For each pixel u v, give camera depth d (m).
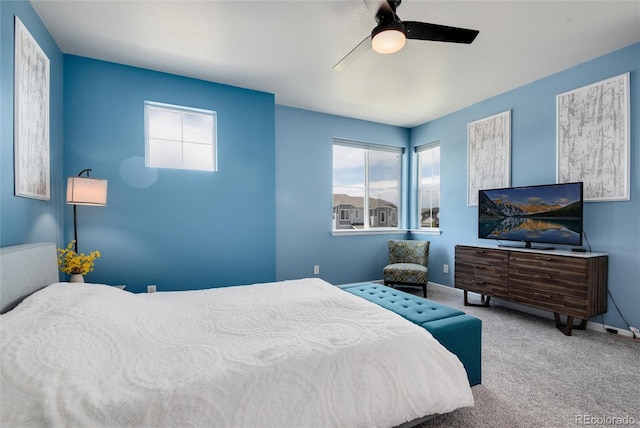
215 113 3.28
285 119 4.08
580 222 2.74
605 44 2.54
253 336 1.38
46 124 2.21
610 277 2.70
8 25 1.67
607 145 2.70
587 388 1.86
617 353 2.32
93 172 2.76
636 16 2.15
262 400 1.01
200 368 1.07
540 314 3.23
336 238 4.45
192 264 3.16
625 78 2.57
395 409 1.20
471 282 3.52
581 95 2.86
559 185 2.88
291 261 4.15
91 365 1.00
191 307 1.75
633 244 2.57
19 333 0.99
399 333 1.41
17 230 1.76
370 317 1.59
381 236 4.80
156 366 1.09
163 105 3.06
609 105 2.68
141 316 1.43
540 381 1.94
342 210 4.64
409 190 5.04
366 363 1.24
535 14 2.13
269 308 1.70
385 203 4.98
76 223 2.56
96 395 0.91
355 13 2.13
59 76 2.57
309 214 4.25
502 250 3.18
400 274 4.09
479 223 3.66
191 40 2.48
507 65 2.89
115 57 2.75
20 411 0.81
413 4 2.03
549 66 2.92
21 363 0.89
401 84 3.33
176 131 3.24
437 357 1.40
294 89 3.48
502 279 3.18
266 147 3.53
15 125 1.73
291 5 2.05
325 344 1.26
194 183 3.17
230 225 3.34
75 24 2.25
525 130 3.34
